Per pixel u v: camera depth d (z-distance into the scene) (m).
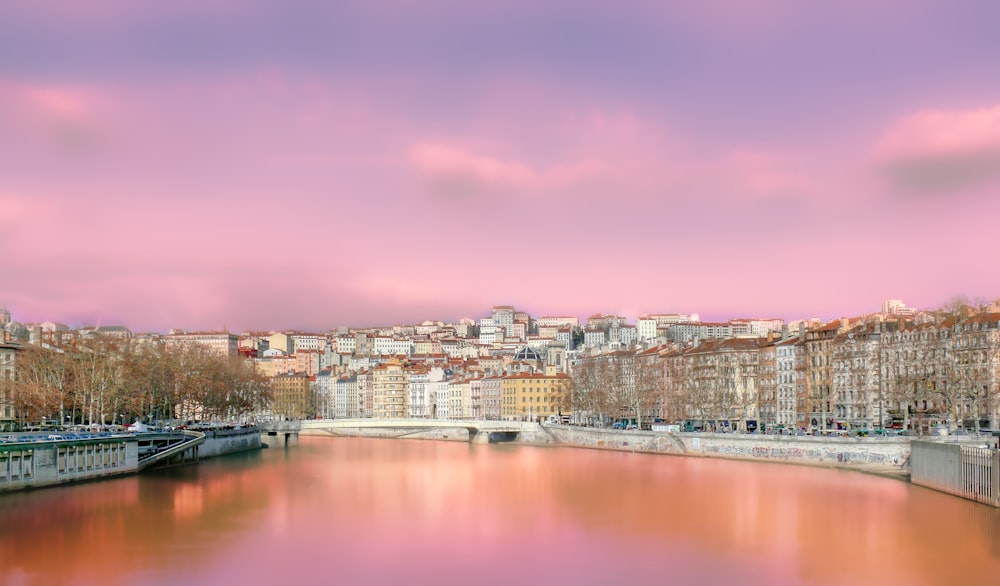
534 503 173.12
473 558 125.00
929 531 139.88
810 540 134.75
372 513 161.25
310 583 112.00
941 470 179.75
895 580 112.50
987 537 135.12
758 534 139.62
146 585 109.38
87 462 197.25
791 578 113.88
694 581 112.94
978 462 162.75
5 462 172.12
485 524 150.12
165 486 192.75
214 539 135.38
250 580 112.81
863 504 165.75
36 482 180.12
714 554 126.69
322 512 162.00
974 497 164.25
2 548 126.50
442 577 115.25
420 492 190.25
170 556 123.75
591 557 125.44
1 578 111.12
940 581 112.06
